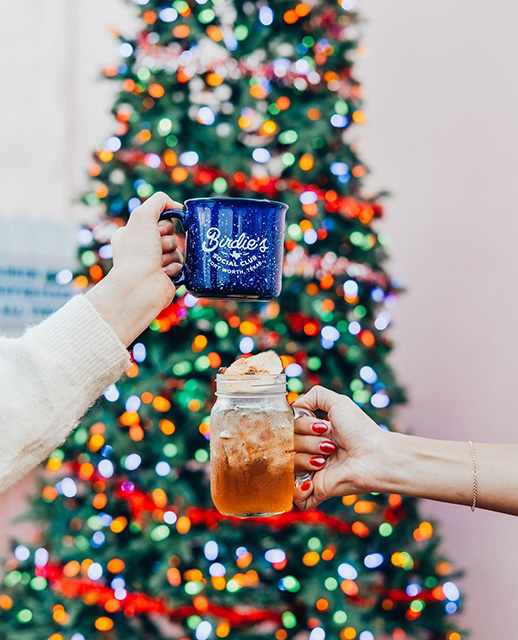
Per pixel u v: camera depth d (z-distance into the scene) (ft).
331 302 6.37
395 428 6.53
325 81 6.70
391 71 9.32
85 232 6.59
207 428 6.17
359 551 6.48
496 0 8.65
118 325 2.47
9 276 9.02
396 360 9.25
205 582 6.08
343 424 3.36
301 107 6.41
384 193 6.95
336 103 6.51
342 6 6.77
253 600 6.05
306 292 6.39
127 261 2.63
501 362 8.61
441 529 8.66
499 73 8.64
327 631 5.88
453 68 8.94
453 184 8.95
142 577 6.28
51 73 9.72
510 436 8.50
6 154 9.45
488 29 8.70
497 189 8.67
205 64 6.76
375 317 6.81
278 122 6.44
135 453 6.27
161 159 6.47
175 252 2.85
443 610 6.52
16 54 9.53
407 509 6.73
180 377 6.40
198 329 6.50
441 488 3.16
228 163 6.25
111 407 6.40
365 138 9.46
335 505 6.37
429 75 9.09
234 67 6.75
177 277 2.85
